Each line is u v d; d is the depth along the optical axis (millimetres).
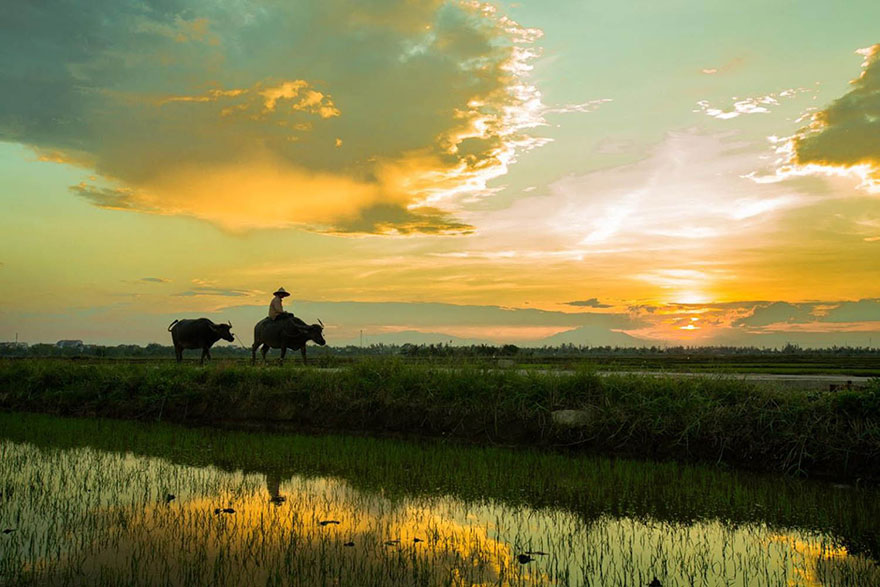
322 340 19125
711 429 9352
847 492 7695
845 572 5125
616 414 10086
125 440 11141
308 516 6531
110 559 5293
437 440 11062
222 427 12766
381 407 12281
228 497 7285
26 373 17078
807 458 8672
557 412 10633
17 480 8102
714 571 5141
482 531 6082
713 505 7078
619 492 7582
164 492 7512
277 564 5180
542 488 7758
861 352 91000
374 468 8844
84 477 8281
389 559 5301
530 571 5094
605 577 4992
